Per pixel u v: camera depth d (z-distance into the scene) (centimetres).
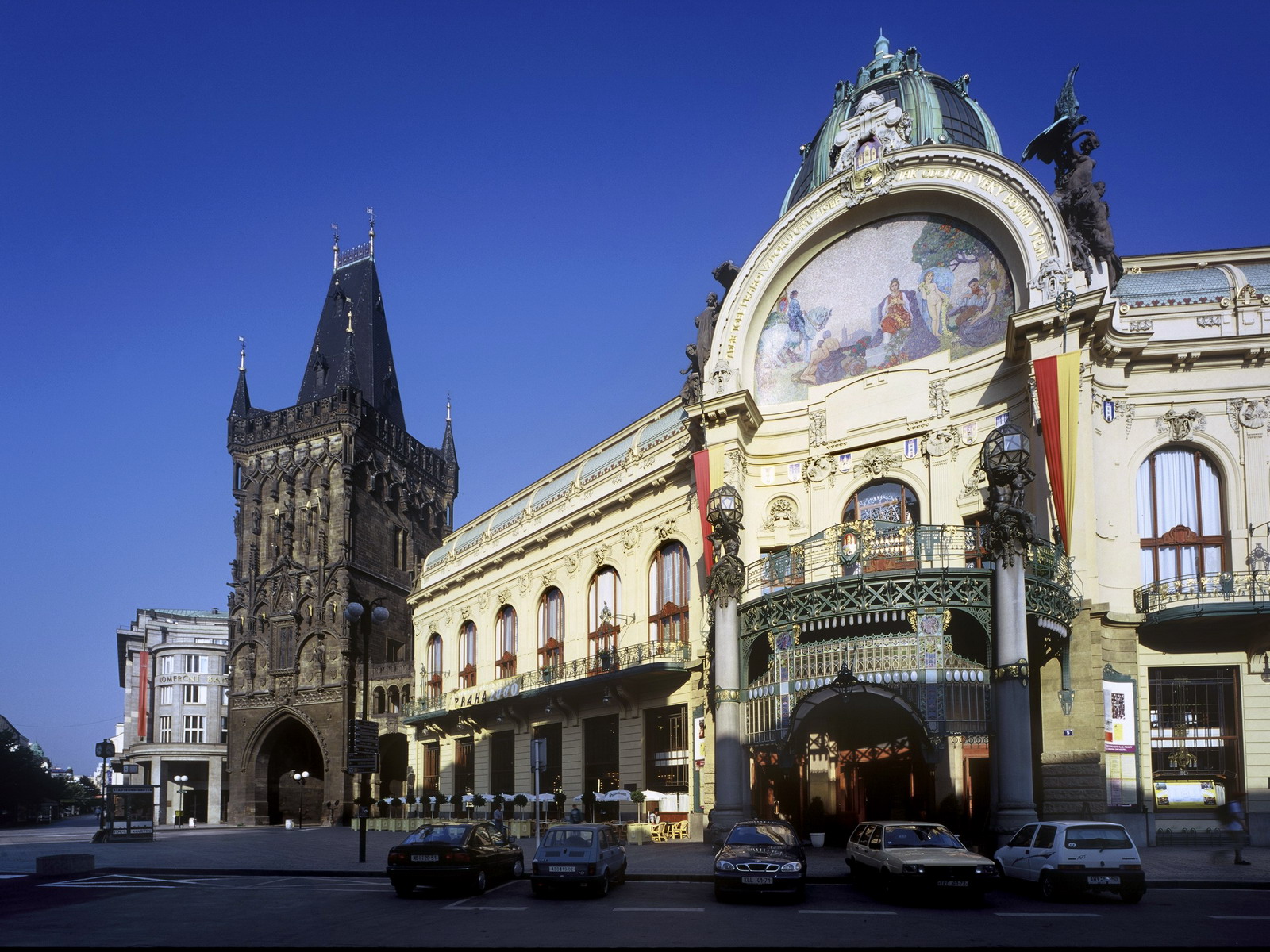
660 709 3809
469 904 1844
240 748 7069
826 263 3516
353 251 8531
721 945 1348
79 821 13588
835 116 3947
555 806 3997
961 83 4003
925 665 2567
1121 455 2936
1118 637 2770
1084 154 3000
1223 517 2895
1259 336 2891
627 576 4109
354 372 7431
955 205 3206
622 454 4244
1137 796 2673
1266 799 2673
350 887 2217
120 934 1512
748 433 3500
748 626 3009
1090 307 2766
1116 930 1459
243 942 1412
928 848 1884
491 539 5259
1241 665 2753
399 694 6644
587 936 1441
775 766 3184
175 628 11056
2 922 1664
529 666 4744
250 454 7462
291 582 7025
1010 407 2980
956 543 2912
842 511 3328
